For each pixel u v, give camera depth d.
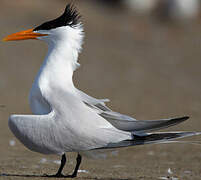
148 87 22.47
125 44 32.44
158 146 13.20
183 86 23.20
